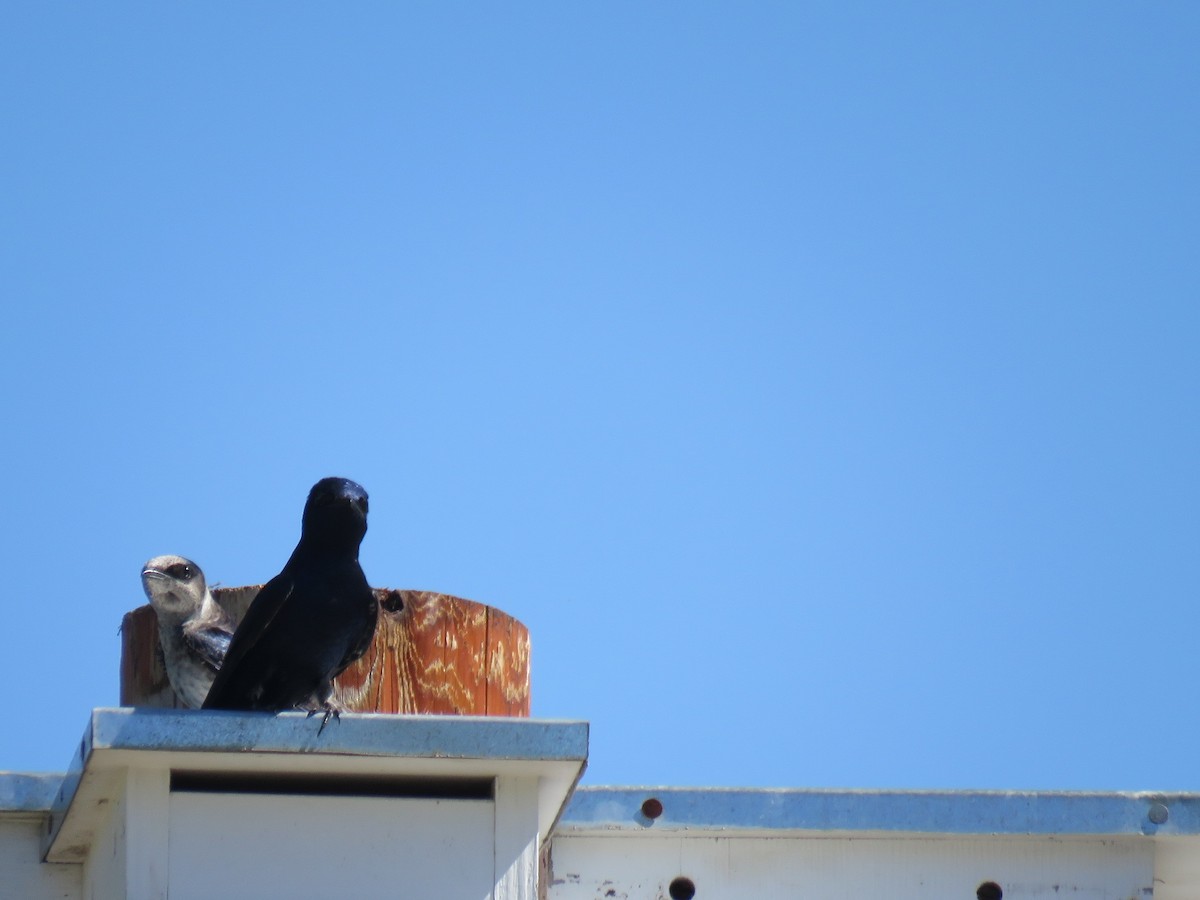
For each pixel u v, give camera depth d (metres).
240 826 11.23
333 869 11.23
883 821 12.91
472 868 11.31
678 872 13.05
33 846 12.52
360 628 12.76
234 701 13.02
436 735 11.07
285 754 10.97
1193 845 13.16
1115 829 12.91
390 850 11.30
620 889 13.01
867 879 13.08
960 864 13.12
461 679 12.95
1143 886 13.09
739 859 13.12
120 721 10.87
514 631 13.31
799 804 12.97
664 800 12.91
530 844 11.34
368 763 11.16
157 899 11.02
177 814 11.18
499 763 11.17
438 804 11.40
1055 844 13.18
